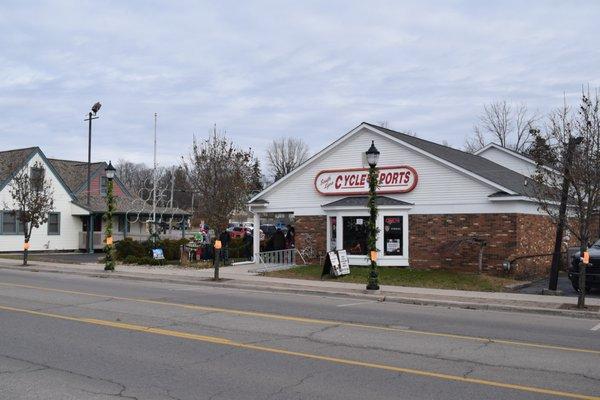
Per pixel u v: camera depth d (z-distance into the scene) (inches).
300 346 378.6
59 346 370.0
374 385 287.3
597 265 703.1
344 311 559.8
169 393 270.2
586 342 416.2
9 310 519.2
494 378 304.3
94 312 513.0
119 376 299.7
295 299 657.6
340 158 1047.0
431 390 280.1
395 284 788.6
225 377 299.9
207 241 1264.8
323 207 1016.2
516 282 820.0
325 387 282.8
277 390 276.8
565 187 654.5
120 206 1734.7
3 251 1496.1
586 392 280.4
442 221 934.4
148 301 596.7
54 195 1587.1
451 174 930.7
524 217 906.1
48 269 1025.5
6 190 1504.7
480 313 576.7
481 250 877.8
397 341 401.4
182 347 370.6
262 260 1087.6
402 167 973.2
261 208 1128.8
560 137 730.8
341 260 870.4
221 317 495.2
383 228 974.4
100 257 1357.0
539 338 428.5
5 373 303.7
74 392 270.1
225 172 1221.7
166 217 1929.1
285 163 3425.2
